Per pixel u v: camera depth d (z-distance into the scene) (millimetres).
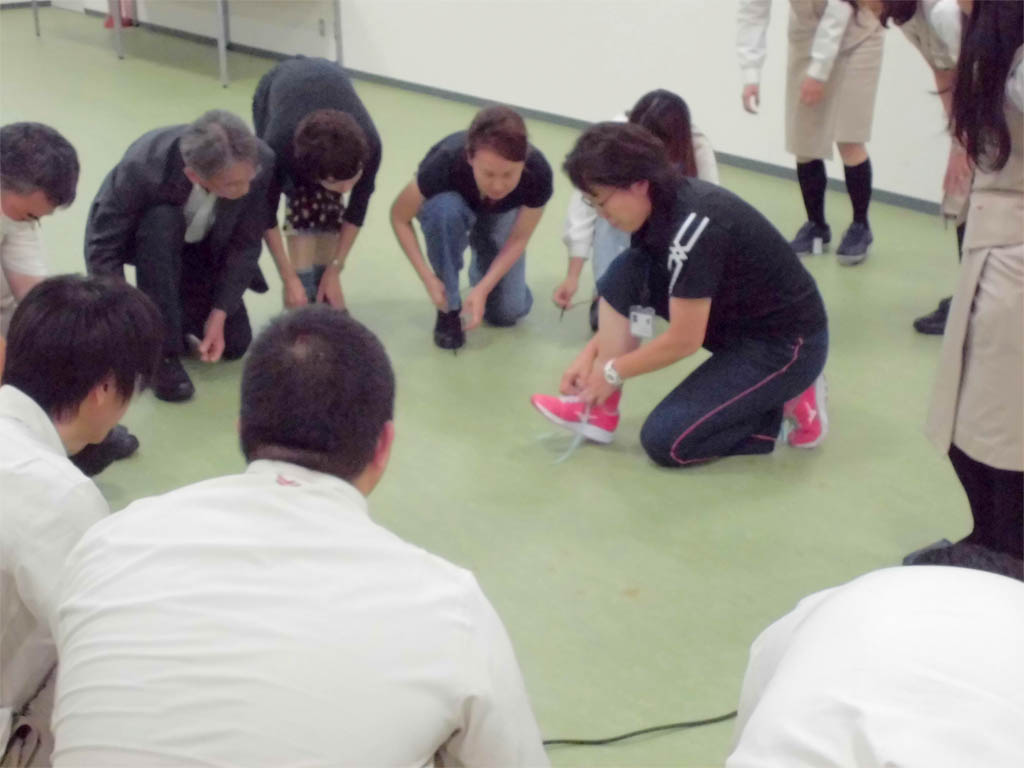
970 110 1714
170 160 2625
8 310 2430
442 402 2812
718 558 2221
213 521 1010
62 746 932
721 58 4723
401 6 5848
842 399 2875
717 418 2482
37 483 1217
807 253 3830
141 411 2736
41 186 2115
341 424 1038
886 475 2537
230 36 6734
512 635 1984
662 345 2414
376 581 973
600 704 1828
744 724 1064
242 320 2982
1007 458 1908
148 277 2688
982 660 809
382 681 923
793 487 2484
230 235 2789
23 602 1240
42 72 6051
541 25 5316
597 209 2320
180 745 889
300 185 3014
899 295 3512
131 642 937
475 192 2916
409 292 3469
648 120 2770
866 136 3574
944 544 2135
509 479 2486
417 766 935
